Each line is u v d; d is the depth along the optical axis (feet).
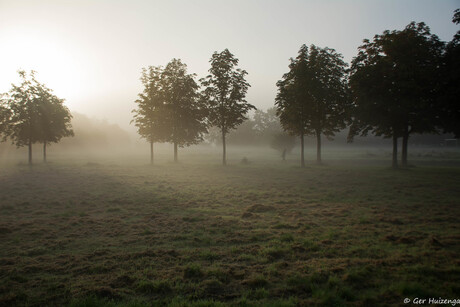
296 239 25.45
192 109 132.26
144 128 126.93
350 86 88.58
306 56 102.12
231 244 24.73
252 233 27.63
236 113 113.39
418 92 75.00
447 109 77.51
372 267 19.25
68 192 52.31
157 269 19.49
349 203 40.88
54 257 21.89
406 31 79.66
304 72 100.89
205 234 27.43
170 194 50.24
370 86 82.43
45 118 125.39
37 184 62.59
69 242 25.48
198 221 32.45
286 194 48.73
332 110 107.96
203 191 53.26
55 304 15.21
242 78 114.21
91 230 29.12
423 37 78.02
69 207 40.09
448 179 63.21
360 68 84.74
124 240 25.84
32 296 15.98
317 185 58.59
